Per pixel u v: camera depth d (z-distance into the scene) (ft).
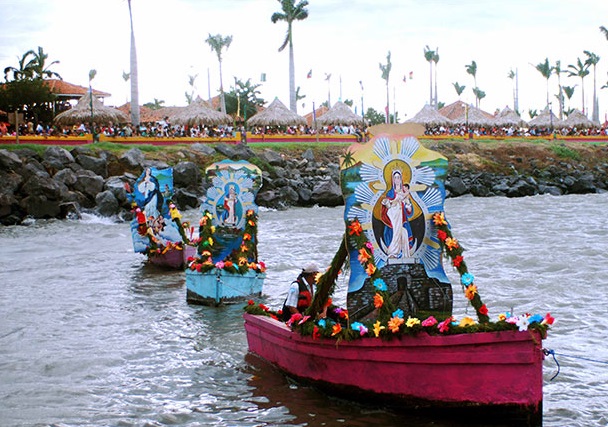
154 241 75.20
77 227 110.32
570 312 52.06
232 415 33.17
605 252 79.00
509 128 256.32
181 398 35.65
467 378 29.27
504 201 154.71
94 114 168.04
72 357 42.57
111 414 33.47
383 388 31.89
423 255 32.81
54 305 57.26
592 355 41.39
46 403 34.99
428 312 32.65
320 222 116.26
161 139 171.12
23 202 115.65
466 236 96.12
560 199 161.07
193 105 194.39
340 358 33.35
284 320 39.78
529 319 28.04
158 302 57.98
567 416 32.60
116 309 55.62
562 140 238.27
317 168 167.22
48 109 207.31
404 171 32.78
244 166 57.88
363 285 32.53
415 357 30.35
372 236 32.58
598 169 206.80
